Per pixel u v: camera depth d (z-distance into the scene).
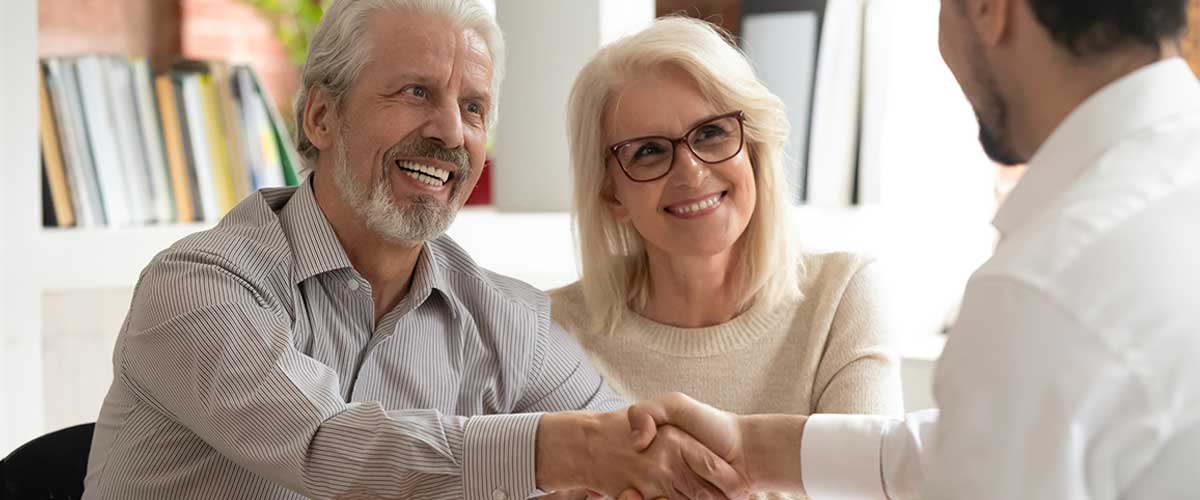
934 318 3.19
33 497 1.77
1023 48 1.02
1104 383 0.89
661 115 1.96
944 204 3.25
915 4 3.16
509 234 2.75
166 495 1.67
